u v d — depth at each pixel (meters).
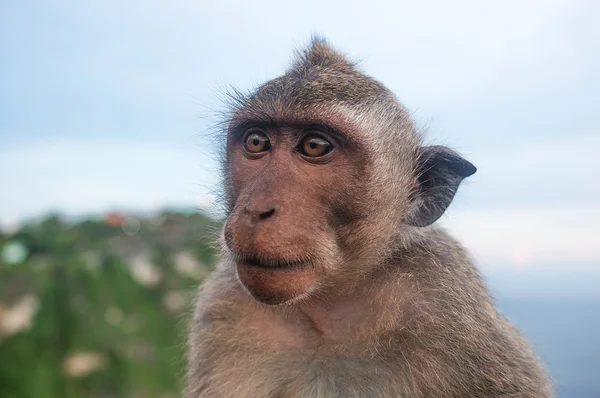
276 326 0.59
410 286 0.58
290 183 0.56
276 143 0.57
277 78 0.60
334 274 0.57
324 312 0.58
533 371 0.60
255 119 0.57
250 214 0.55
